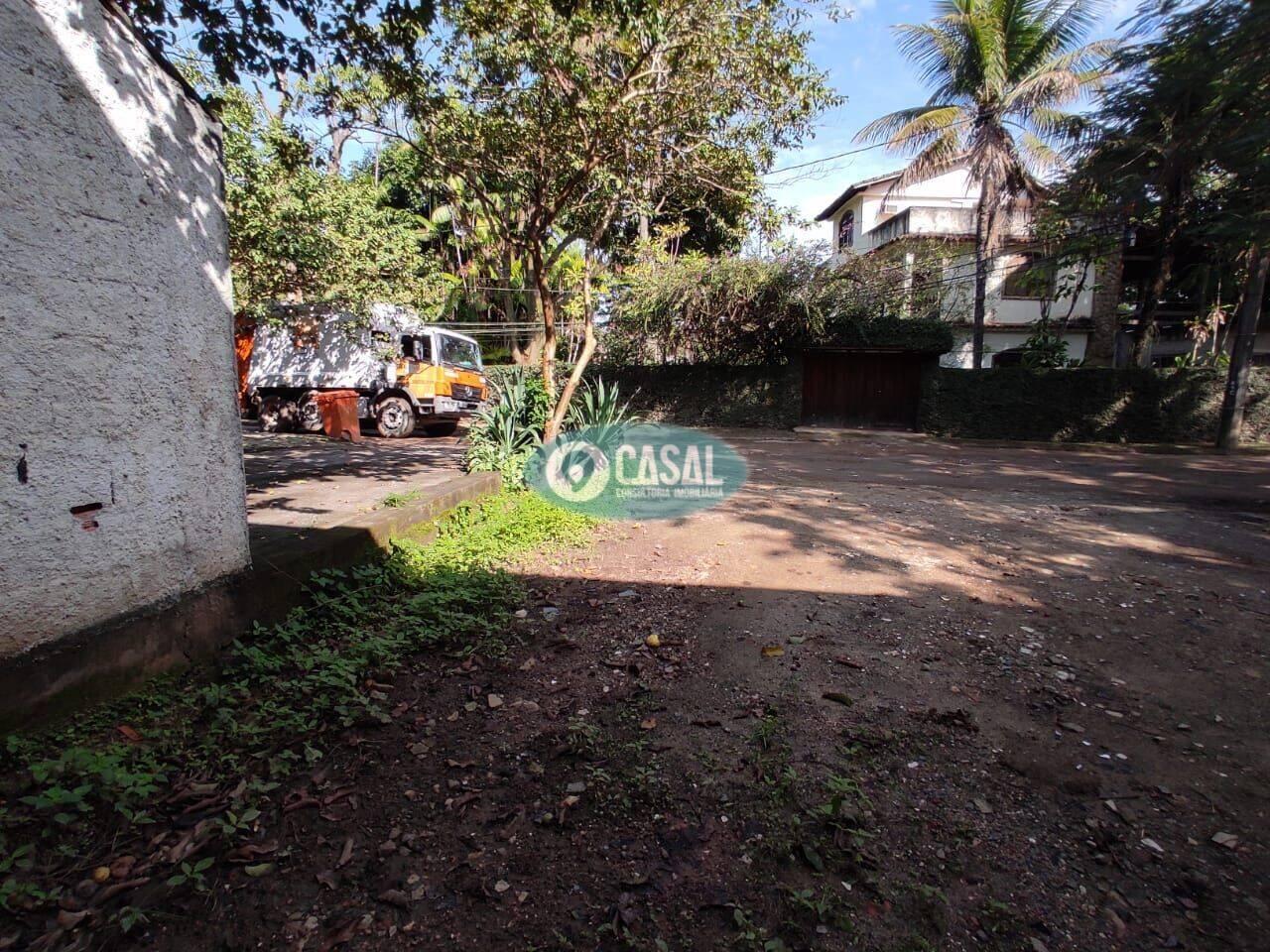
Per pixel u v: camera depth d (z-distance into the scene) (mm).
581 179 7168
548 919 1811
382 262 13492
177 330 2781
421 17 4242
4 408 2105
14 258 2104
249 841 2037
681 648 3543
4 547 2129
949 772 2484
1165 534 6254
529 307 22422
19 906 1720
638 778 2393
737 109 7586
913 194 24359
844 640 3617
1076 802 2334
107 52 2418
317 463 9453
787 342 17875
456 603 3953
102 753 2195
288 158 6531
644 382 19031
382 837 2098
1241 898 1928
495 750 2594
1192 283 17625
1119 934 1805
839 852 2061
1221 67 8367
